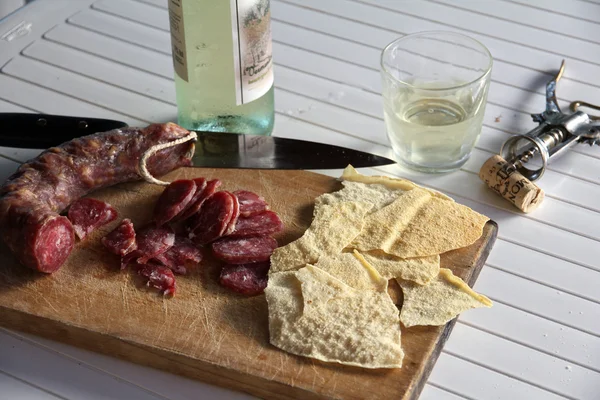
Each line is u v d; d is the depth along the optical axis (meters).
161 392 1.04
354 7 1.69
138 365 1.07
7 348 1.09
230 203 1.17
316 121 1.44
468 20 1.65
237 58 1.25
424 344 1.03
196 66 1.30
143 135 1.24
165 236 1.17
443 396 1.03
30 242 1.09
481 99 1.26
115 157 1.23
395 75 1.37
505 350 1.08
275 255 1.13
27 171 1.18
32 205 1.12
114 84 1.52
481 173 1.29
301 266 1.12
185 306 1.09
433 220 1.18
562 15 1.65
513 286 1.16
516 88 1.49
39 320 1.08
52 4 1.70
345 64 1.56
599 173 1.33
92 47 1.60
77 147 1.21
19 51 1.59
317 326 1.04
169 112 1.47
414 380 1.00
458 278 1.10
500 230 1.24
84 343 1.08
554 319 1.12
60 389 1.04
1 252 1.16
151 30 1.64
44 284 1.12
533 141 1.27
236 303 1.09
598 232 1.24
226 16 1.25
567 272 1.18
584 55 1.55
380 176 1.26
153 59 1.58
